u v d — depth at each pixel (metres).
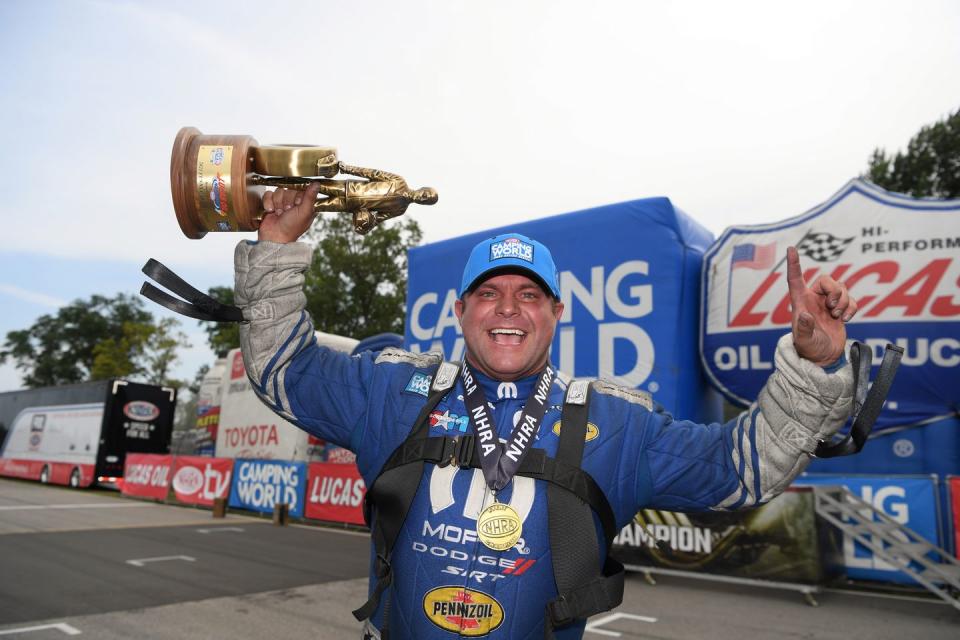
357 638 4.57
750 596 5.91
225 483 13.67
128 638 4.40
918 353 6.45
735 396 7.16
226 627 4.75
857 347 1.15
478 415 1.31
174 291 1.34
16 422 23.53
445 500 1.24
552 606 1.14
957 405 6.31
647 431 1.33
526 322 1.37
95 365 43.84
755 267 7.22
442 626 1.18
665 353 7.03
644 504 1.32
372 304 29.61
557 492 1.21
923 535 6.09
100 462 18.14
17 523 10.20
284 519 11.47
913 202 6.58
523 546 1.19
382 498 1.28
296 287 1.42
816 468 7.20
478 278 1.39
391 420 1.38
